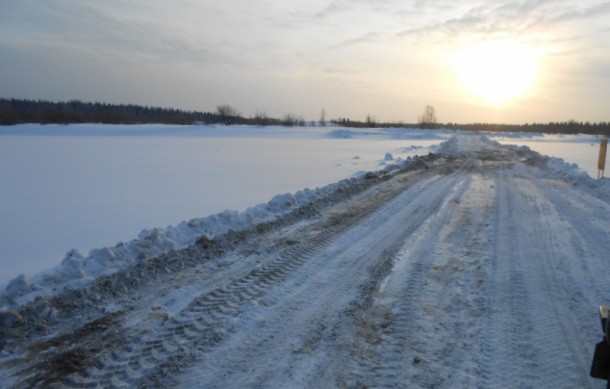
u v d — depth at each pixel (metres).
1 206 10.91
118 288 5.38
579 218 9.65
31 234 8.20
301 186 14.30
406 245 7.50
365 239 7.89
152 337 4.30
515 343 4.29
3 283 5.51
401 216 9.73
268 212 9.59
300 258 6.79
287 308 5.00
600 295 5.46
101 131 65.19
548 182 15.50
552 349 4.19
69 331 4.37
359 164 21.30
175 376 3.67
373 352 4.09
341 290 5.54
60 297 4.87
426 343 4.26
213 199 11.91
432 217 9.59
